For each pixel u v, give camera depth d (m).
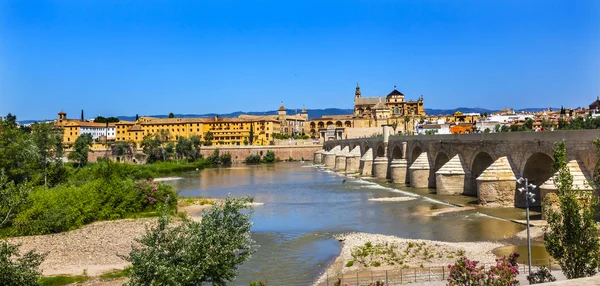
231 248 24.89
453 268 25.11
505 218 54.22
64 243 50.56
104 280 37.75
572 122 137.50
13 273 25.61
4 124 84.44
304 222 60.53
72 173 98.69
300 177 132.50
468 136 76.12
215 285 25.16
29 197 58.59
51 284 36.72
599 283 15.29
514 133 62.69
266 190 100.19
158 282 22.70
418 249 40.97
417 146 99.50
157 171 148.75
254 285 29.94
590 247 25.50
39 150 86.62
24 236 54.19
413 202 72.62
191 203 79.25
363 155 138.50
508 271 24.03
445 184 77.25
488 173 63.56
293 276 36.81
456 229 50.25
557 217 26.72
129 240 51.69
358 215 63.78
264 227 58.06
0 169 68.81
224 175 145.88
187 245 24.02
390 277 33.66
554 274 31.19
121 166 93.62
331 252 44.09
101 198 66.62
